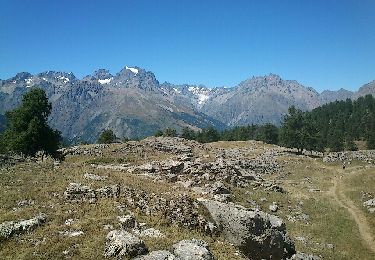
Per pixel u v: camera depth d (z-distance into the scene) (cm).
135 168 5309
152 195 3369
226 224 3334
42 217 2762
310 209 6088
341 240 4988
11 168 4078
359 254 4609
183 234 2909
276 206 5812
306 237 5012
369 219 5734
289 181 8194
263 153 11381
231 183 6162
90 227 2683
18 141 7375
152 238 2686
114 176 3853
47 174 3812
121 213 2980
